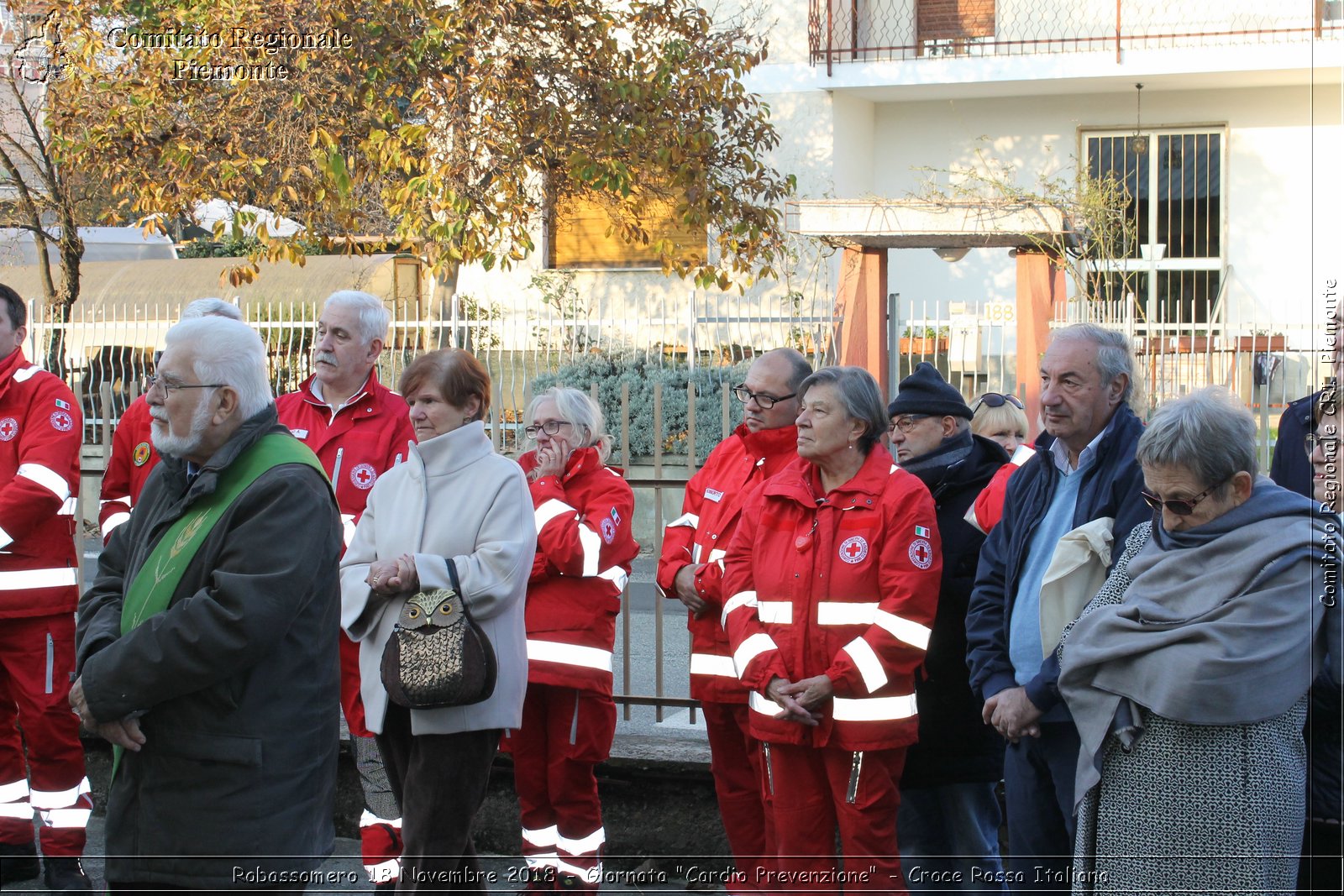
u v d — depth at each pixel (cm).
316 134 1180
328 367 507
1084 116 1725
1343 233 1574
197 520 342
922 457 460
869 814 400
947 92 1705
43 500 490
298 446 356
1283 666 319
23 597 496
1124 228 1380
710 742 486
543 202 1421
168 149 1216
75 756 514
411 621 386
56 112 1254
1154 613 330
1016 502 394
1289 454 466
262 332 1227
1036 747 375
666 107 1277
